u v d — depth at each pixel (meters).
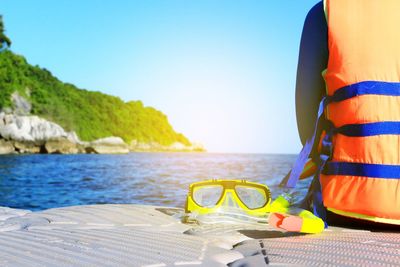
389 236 2.19
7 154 82.00
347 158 2.47
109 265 1.60
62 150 97.00
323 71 2.68
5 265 1.59
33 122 91.31
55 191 12.59
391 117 2.39
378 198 2.35
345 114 2.48
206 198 2.82
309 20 2.77
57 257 1.72
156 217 3.06
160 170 28.92
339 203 2.47
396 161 2.36
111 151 125.25
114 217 3.01
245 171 26.30
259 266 1.61
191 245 2.00
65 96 128.88
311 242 2.04
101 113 170.12
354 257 1.72
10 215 3.16
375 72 2.43
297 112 2.83
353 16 2.55
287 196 2.69
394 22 2.51
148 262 1.65
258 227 2.62
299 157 2.61
